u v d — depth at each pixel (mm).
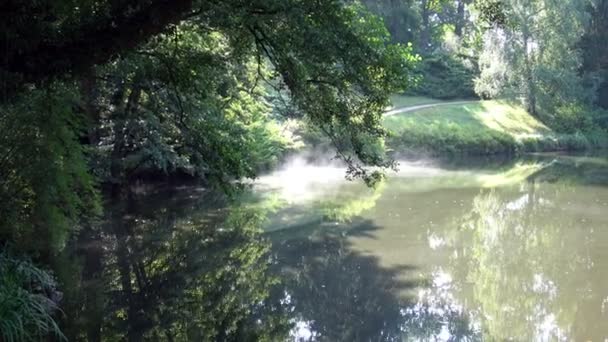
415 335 7934
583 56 44031
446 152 34406
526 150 37156
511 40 38438
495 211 17094
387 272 10984
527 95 40500
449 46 49406
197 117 12039
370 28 8859
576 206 17750
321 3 7887
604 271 10867
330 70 8562
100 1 7012
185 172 21422
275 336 7824
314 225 15094
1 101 6852
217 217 16156
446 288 10000
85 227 14266
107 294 9375
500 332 8039
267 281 10375
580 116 41188
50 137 9469
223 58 10406
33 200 9570
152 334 7762
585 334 7945
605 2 44969
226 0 7770
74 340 7371
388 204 18328
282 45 8273
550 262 11555
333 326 8195
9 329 6039
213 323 8289
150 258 11742
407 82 9070
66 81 7238
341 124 9328
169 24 7488
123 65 10547
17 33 6324
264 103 25172
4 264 7320
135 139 17422
